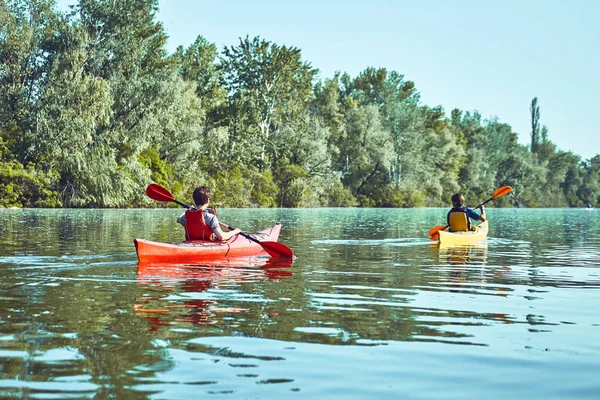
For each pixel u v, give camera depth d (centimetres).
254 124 5444
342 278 668
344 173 6581
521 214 4253
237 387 288
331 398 276
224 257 877
